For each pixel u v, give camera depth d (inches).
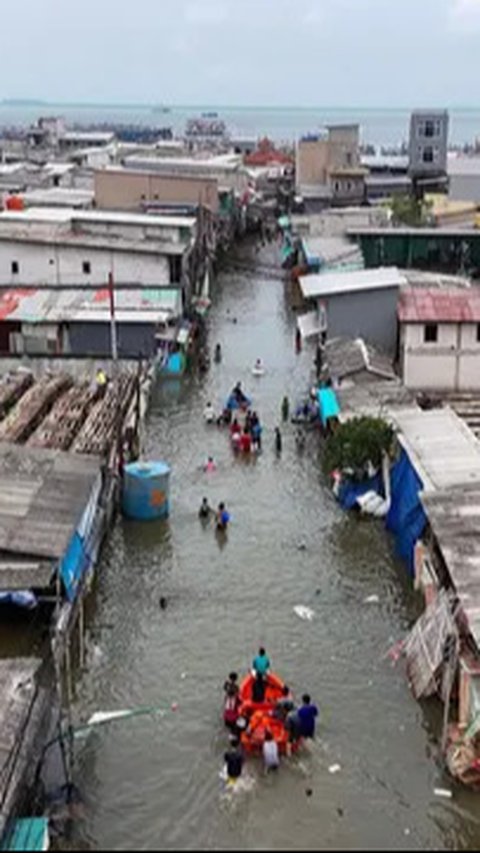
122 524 1540.4
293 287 3390.7
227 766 968.3
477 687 984.9
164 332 2326.5
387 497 1553.9
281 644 1204.5
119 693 1105.4
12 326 2277.3
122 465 1603.1
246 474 1749.5
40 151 6195.9
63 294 2488.9
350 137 4574.3
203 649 1195.9
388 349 2134.6
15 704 934.4
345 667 1152.2
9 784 833.5
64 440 1555.1
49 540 1194.6
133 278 2632.9
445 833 895.7
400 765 988.6
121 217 2901.1
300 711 1011.9
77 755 997.8
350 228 3132.4
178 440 1914.4
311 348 2600.9
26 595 1174.3
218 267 3818.9
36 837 813.9
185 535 1508.4
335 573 1385.3
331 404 1824.6
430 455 1407.5
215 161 4785.9
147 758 999.0
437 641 1071.0
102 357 2074.3
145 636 1224.2
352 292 2110.0
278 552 1451.8
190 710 1077.8
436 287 2188.7
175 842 869.2
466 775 953.5
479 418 1717.5
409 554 1374.3
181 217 3137.3
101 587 1346.0
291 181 5049.2
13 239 2625.5
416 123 4429.1
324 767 987.3
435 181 4375.0
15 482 1312.7
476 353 1899.6
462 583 1042.7
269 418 2039.9
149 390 2121.1
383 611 1280.8
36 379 1943.9
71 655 1172.5
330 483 1699.1
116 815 912.9
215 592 1336.1
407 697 1091.3
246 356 2539.4
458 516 1170.0
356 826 903.7
